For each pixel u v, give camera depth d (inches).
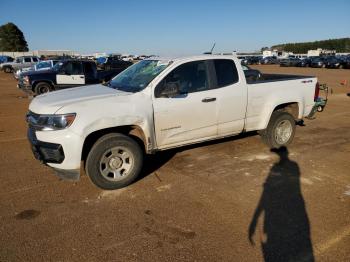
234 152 234.7
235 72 212.1
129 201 159.8
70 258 116.3
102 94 177.3
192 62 195.3
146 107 175.0
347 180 185.8
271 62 2330.2
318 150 241.9
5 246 123.0
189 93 191.9
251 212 149.1
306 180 185.5
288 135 243.3
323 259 116.7
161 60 201.0
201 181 183.3
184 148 242.2
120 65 777.6
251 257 117.4
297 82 241.6
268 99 226.4
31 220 141.5
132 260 115.6
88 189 173.3
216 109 202.1
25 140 268.1
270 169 202.1
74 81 534.3
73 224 138.6
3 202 157.8
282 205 155.7
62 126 156.0
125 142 168.9
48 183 180.5
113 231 133.3
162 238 128.6
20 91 642.2
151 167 204.5
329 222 140.9
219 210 150.7
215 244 124.9
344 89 682.8
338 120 358.3
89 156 163.0
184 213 148.1
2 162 213.0
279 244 125.1
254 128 226.7
